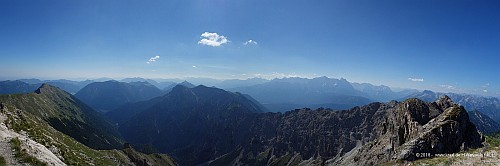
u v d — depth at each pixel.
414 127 170.50
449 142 138.12
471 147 133.25
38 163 63.97
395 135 188.50
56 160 76.75
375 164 182.88
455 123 143.12
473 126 149.12
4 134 71.06
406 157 134.50
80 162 122.62
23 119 130.25
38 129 132.62
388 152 182.25
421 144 138.12
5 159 59.16
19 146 65.94
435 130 143.38
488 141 139.12
